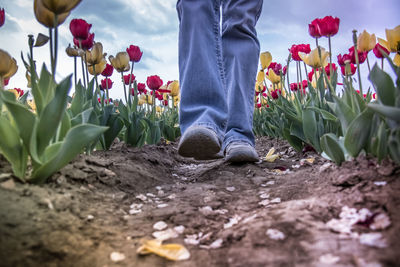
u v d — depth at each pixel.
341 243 0.43
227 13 1.08
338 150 0.71
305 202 0.59
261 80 1.83
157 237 0.54
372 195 0.54
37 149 0.60
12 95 0.65
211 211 0.66
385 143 0.62
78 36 0.94
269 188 0.82
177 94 1.87
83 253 0.45
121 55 1.31
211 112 0.87
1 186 0.53
